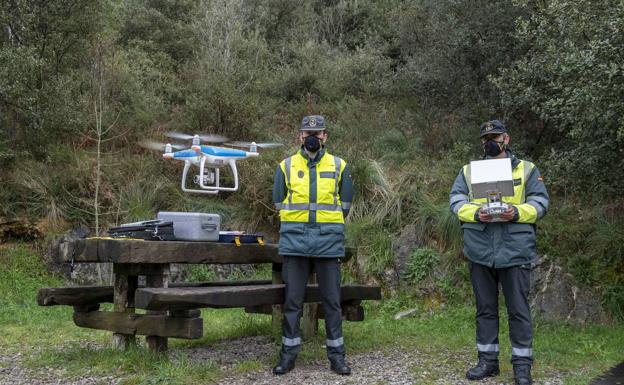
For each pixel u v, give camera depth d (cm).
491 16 998
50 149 976
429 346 593
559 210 853
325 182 484
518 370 449
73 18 1026
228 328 667
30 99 923
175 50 1483
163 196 956
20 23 977
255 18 1627
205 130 1019
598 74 581
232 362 511
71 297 507
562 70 625
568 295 738
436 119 1120
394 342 612
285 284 492
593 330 672
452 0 1065
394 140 1060
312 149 484
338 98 1310
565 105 651
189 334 446
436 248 845
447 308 774
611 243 770
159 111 1123
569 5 659
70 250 473
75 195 934
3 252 856
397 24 1361
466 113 1072
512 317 459
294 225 481
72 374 455
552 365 520
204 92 1061
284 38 1625
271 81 1347
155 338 482
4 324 683
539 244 786
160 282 480
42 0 1005
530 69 768
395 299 800
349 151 984
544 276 756
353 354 554
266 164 952
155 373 452
